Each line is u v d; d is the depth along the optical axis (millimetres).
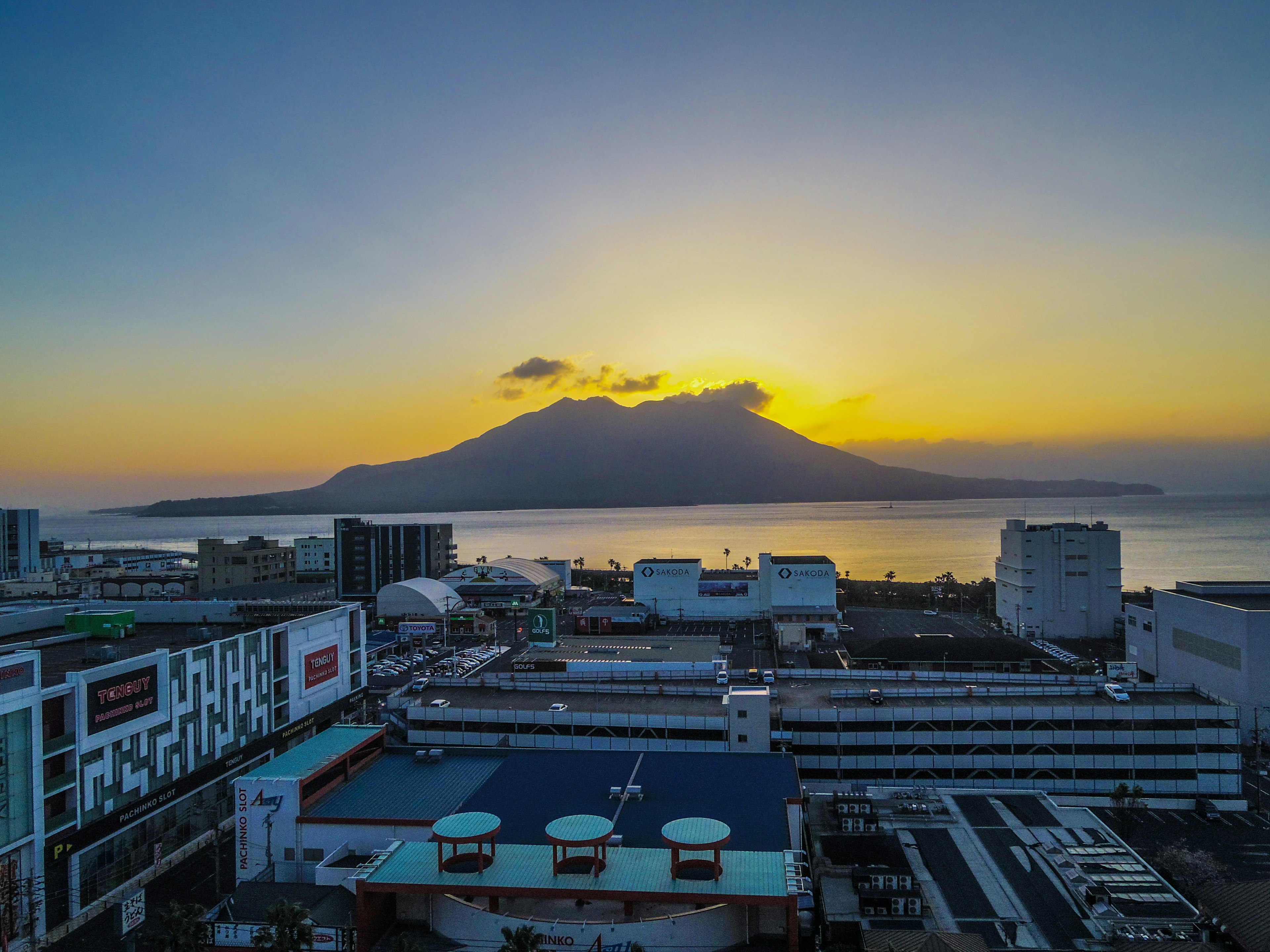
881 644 136500
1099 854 63938
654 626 187250
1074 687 90875
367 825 62594
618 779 70125
